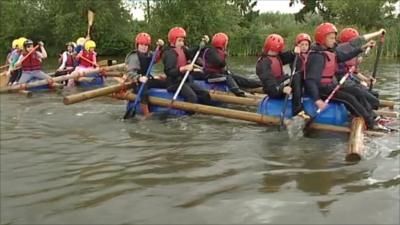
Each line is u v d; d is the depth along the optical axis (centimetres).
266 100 706
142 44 850
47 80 1154
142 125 740
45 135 688
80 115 828
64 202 436
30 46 1198
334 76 689
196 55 820
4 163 555
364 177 478
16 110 888
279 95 691
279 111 695
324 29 655
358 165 516
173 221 389
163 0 3272
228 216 396
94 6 3216
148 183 478
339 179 475
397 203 411
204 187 462
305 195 435
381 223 375
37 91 1147
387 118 726
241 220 387
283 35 3183
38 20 3350
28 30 3344
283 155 562
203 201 428
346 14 3269
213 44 928
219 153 576
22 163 555
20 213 414
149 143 631
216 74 906
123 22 3381
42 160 565
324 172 497
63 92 1134
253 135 659
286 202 420
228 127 709
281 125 671
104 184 479
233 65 2055
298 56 669
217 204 420
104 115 823
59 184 482
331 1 3375
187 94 799
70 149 611
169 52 816
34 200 443
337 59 668
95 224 389
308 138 635
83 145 629
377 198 423
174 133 683
